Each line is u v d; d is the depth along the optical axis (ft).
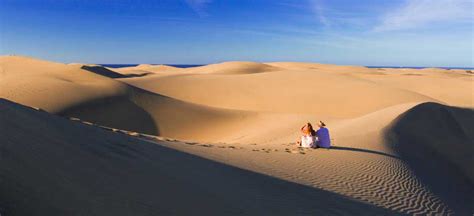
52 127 28.19
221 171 34.35
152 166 28.40
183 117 114.11
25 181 17.11
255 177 34.96
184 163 33.27
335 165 44.65
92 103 112.98
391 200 36.58
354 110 144.77
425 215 35.12
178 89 180.24
